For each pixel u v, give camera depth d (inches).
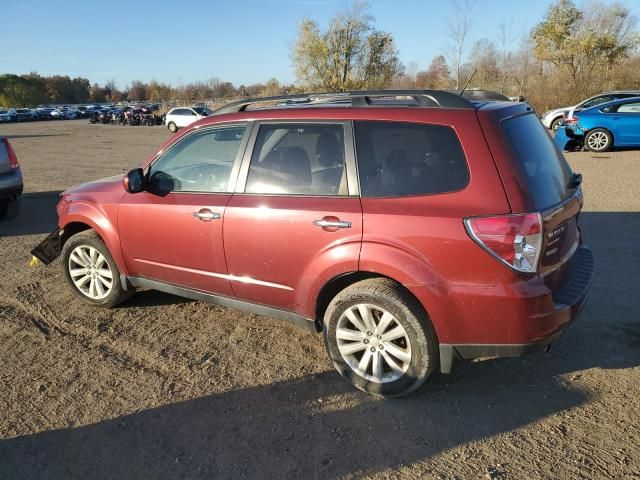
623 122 547.2
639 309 169.2
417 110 122.7
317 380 136.5
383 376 126.7
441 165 117.1
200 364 146.0
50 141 1047.6
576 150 589.9
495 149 113.3
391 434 114.7
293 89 1861.5
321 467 105.6
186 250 153.9
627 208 302.7
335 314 129.2
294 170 135.2
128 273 172.4
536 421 117.1
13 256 248.8
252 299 146.6
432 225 113.7
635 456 105.0
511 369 138.3
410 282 116.0
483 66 1203.2
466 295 112.4
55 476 105.7
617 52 1211.2
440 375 136.8
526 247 109.0
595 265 209.9
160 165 162.6
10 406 128.5
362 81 1715.1
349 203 124.6
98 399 130.7
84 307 186.2
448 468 104.0
